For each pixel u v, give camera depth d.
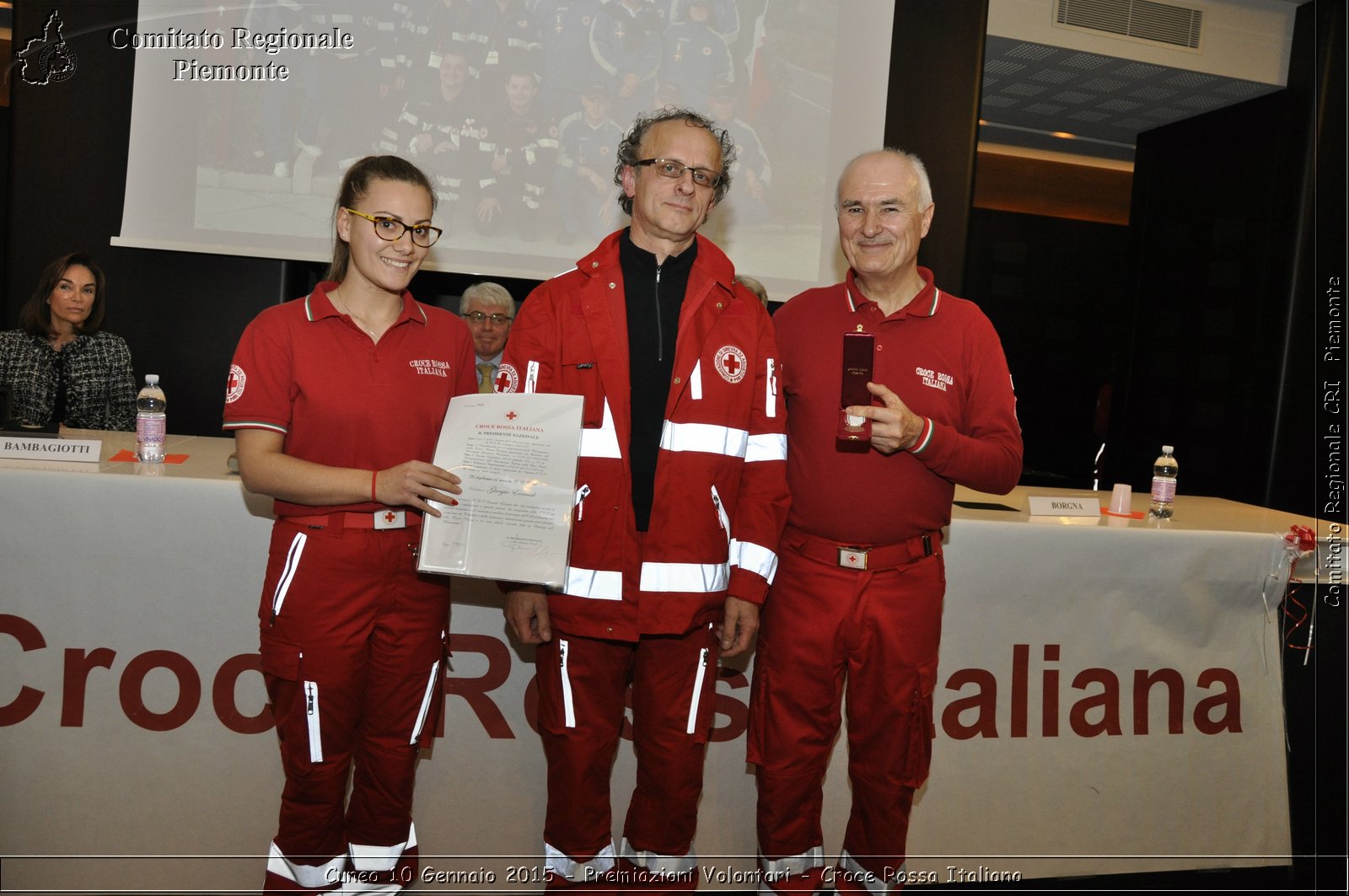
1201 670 2.10
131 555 1.74
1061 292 7.88
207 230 3.38
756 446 1.53
